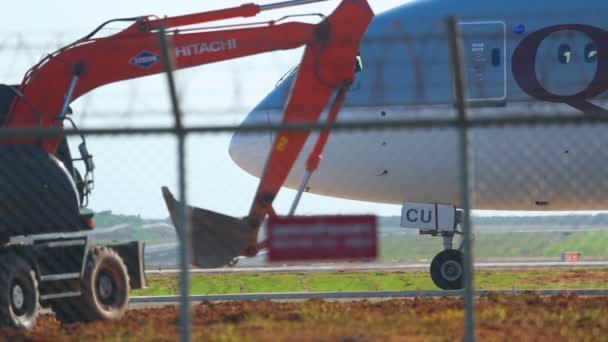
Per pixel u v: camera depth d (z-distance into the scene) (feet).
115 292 229.25
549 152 332.39
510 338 167.53
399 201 354.54
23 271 200.44
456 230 338.54
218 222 230.27
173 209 221.87
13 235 218.59
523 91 330.75
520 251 339.16
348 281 411.13
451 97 328.29
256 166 343.67
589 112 329.11
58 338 181.06
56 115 236.84
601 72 328.70
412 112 329.72
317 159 239.30
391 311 212.43
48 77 237.25
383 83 332.80
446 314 198.08
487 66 331.77
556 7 333.83
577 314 194.49
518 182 338.13
